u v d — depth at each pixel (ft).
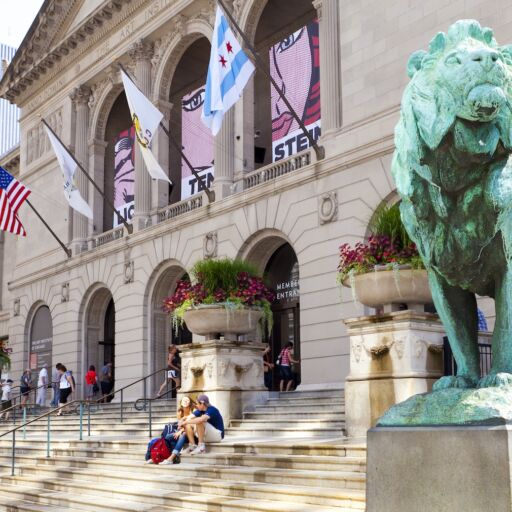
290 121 81.87
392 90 66.13
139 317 95.30
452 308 13.30
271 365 68.13
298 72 81.87
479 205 12.21
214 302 45.44
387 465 12.50
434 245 12.77
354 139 68.23
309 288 70.59
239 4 86.58
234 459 35.68
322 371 67.62
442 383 13.12
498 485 10.96
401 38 66.13
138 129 78.79
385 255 31.42
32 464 50.26
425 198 12.63
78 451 48.80
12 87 132.77
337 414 45.78
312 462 31.71
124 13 104.58
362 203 66.39
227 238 82.28
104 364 108.78
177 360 82.17
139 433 56.59
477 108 11.12
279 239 78.89
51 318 116.47
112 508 33.91
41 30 124.47
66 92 118.62
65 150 93.09
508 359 12.38
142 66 101.24
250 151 85.20
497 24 58.49
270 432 44.19
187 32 95.71
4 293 151.02
